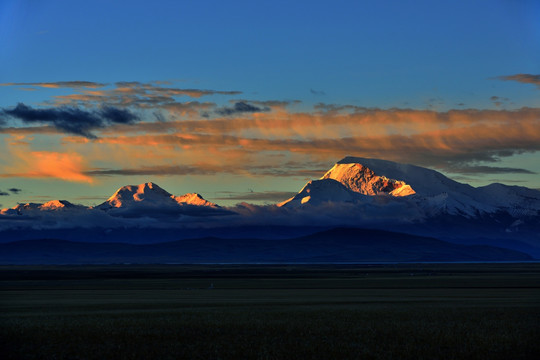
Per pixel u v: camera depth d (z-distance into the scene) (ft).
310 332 261.65
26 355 220.64
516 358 215.10
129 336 254.27
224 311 346.54
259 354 219.61
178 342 240.94
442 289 597.52
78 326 280.72
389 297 472.44
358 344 236.02
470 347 230.68
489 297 469.16
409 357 215.92
